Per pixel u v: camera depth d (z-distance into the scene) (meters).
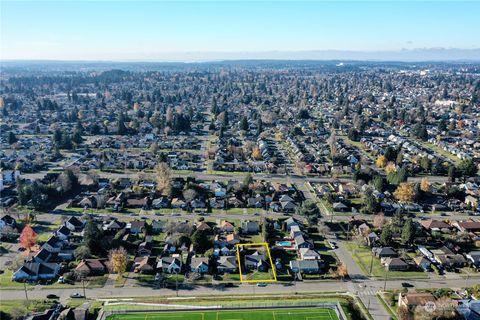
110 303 97.75
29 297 100.56
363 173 190.25
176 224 137.38
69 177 173.75
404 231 128.75
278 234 137.75
